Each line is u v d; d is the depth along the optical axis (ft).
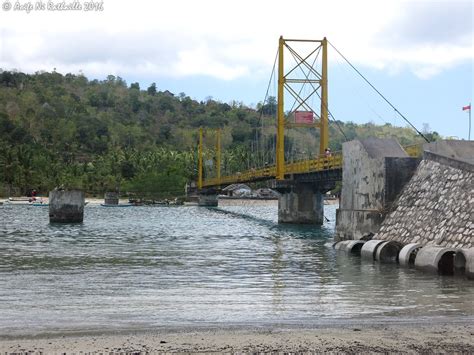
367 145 124.47
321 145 252.01
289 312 54.44
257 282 74.49
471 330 46.19
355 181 128.98
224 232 187.93
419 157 116.26
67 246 127.65
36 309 55.47
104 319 51.03
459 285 70.79
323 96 253.24
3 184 579.48
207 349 40.70
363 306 57.31
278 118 252.21
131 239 150.92
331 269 88.12
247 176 330.13
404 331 45.85
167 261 99.19
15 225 206.18
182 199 586.04
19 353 39.58
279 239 158.40
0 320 50.29
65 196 217.36
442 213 93.45
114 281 74.59
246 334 44.93
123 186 620.49
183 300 61.05
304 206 247.29
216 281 75.25
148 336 44.21
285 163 264.11
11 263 94.27
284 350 40.65
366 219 116.57
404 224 104.32
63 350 40.34
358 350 40.73
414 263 88.89
